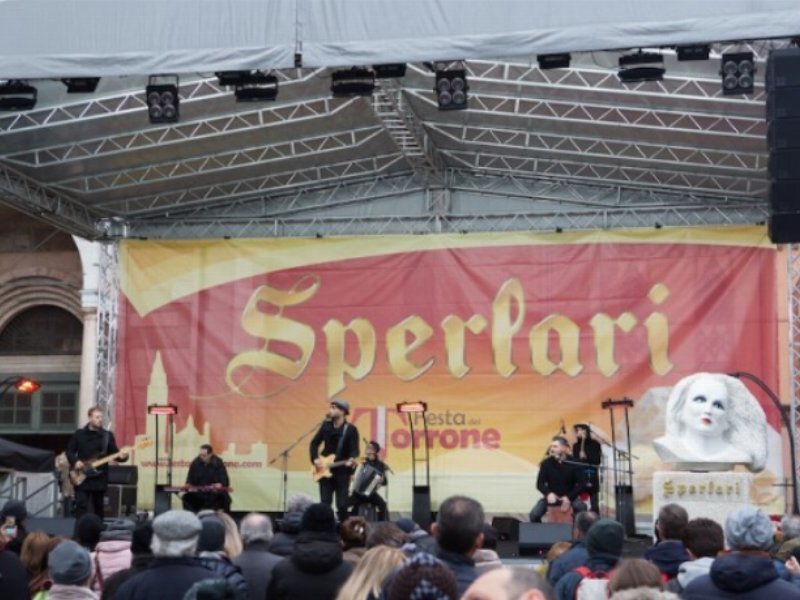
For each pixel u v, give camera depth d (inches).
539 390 749.9
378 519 658.8
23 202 721.0
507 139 716.7
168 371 777.6
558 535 514.3
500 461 749.3
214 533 246.2
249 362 775.1
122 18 496.4
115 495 742.5
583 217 770.8
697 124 657.0
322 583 231.5
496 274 759.7
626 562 185.8
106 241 789.9
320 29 485.4
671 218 763.4
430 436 756.0
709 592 202.4
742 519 205.0
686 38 464.8
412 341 764.0
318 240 778.8
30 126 639.1
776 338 727.7
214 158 721.0
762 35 459.5
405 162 770.8
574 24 472.7
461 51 478.0
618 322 746.2
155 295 783.7
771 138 461.1
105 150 683.4
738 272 735.7
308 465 765.9
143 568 241.3
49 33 499.2
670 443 563.8
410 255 769.6
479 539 184.9
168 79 609.0
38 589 282.4
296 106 664.4
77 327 929.5
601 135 689.6
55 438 962.7
